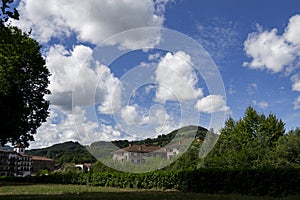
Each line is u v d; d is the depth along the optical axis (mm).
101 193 13523
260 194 13914
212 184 15445
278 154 28391
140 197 11094
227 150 31812
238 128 32656
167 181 17688
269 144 31031
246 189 14461
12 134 19859
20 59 19422
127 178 19719
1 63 18250
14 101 19859
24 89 20625
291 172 13461
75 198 9883
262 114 32219
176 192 15141
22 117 20578
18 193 13078
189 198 11164
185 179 16594
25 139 21453
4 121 19078
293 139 28719
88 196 11195
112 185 20953
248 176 14500
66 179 24859
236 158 27984
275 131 31188
